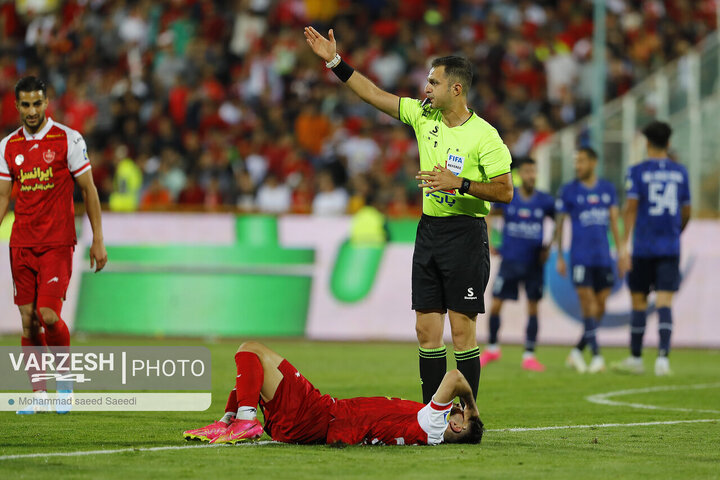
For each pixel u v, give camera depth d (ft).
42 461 62.75
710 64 222.07
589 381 129.18
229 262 190.49
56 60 275.80
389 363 147.54
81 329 189.37
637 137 211.00
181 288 190.08
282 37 277.44
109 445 70.13
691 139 216.74
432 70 76.79
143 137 243.19
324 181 222.89
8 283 189.78
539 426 85.40
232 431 69.72
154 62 265.54
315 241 191.01
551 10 290.56
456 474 59.62
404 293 189.47
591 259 145.18
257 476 58.03
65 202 89.30
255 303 189.88
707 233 188.24
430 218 77.46
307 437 69.77
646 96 216.74
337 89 261.85
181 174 234.17
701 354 179.73
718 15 301.84
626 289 188.75
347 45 276.00
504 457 66.54
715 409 100.07
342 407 70.13
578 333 189.57
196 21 277.44
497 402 105.50
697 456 68.69
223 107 256.93
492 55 268.00
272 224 191.21
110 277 190.60
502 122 249.96
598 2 212.43
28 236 88.79
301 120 248.93
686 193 138.00
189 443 70.74
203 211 191.52
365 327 189.37
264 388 69.67
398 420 69.62
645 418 91.97
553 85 269.44
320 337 189.47
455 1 290.35
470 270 76.38
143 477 57.47
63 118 256.73
